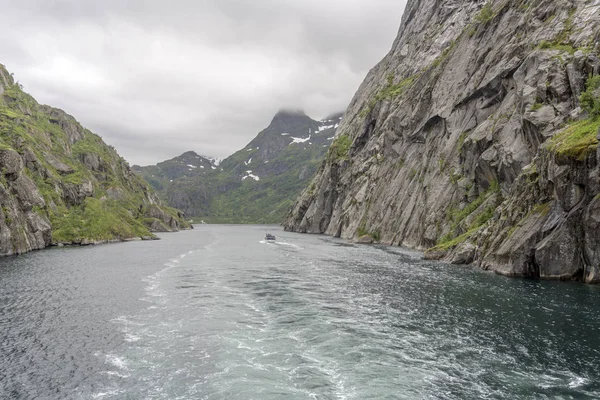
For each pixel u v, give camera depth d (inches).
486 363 1033.5
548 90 2586.1
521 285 1892.2
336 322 1392.7
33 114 7440.9
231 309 1578.5
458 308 1534.2
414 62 6210.6
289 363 1048.2
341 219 6038.4
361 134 6574.8
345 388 909.2
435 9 6766.7
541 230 2063.2
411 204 4136.3
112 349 1150.3
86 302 1697.8
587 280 1897.1
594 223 1854.1
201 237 6756.9
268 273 2444.6
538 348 1124.5
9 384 932.6
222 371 1000.9
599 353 1086.4
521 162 2662.4
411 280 2094.0
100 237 5113.2
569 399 852.0
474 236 2655.0
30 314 1507.1
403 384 925.2
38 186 4899.1
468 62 4028.1
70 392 894.4
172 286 2042.3
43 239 4212.6
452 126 3905.0
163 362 1058.1
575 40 2691.9
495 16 3880.4
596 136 1894.7
